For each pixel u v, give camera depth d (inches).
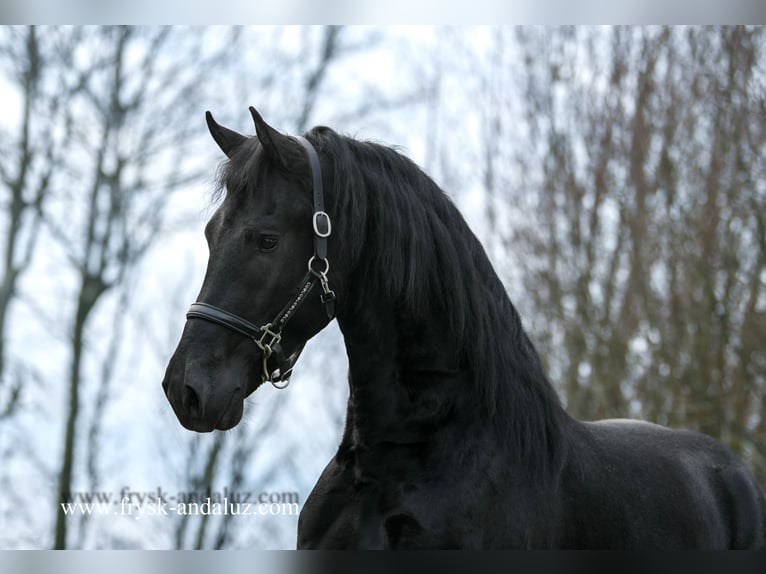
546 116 1007.0
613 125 969.5
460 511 266.5
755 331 890.1
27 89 1031.6
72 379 1053.2
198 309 259.9
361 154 282.4
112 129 1043.3
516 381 285.4
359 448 279.3
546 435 287.7
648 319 938.1
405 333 275.7
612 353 952.3
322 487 289.6
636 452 336.5
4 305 1051.9
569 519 290.5
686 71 916.0
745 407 903.1
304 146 272.8
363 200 274.1
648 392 938.7
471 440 274.5
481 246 298.0
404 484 270.8
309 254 267.7
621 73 964.6
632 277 940.6
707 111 898.1
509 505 272.5
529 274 1004.6
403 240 275.9
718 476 366.6
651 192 936.3
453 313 276.8
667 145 924.0
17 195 1044.5
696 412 911.0
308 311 267.1
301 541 289.0
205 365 255.0
